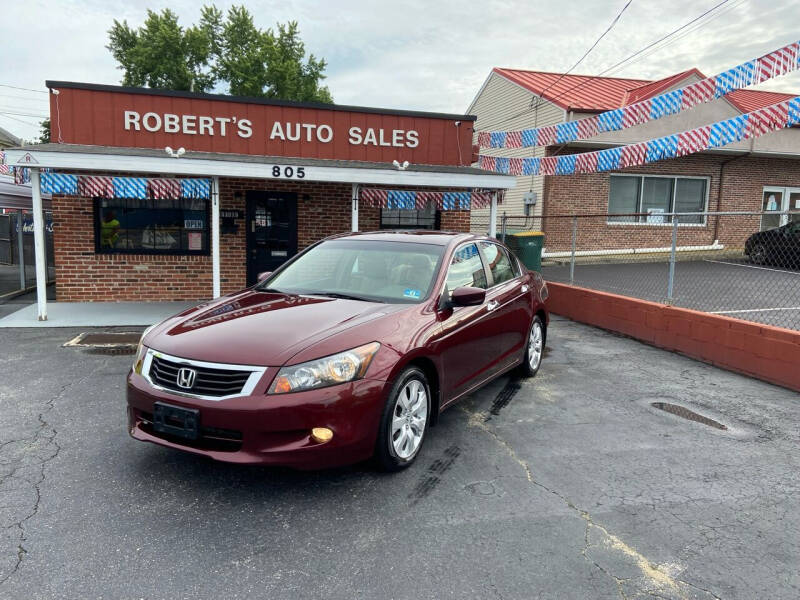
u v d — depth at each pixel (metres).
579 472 3.86
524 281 5.93
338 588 2.61
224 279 10.70
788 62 6.82
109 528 3.04
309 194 10.97
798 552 2.97
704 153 17.98
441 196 9.74
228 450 3.24
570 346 7.75
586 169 10.38
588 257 17.44
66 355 6.60
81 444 4.10
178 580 2.63
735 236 18.80
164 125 9.94
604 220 17.66
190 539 2.96
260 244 10.83
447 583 2.66
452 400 4.38
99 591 2.54
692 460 4.10
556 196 17.14
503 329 5.20
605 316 8.83
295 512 3.25
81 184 8.19
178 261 10.46
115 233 10.23
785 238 15.33
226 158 8.93
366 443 3.43
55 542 2.89
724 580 2.73
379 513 3.26
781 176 18.91
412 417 3.86
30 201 12.60
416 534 3.06
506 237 11.48
